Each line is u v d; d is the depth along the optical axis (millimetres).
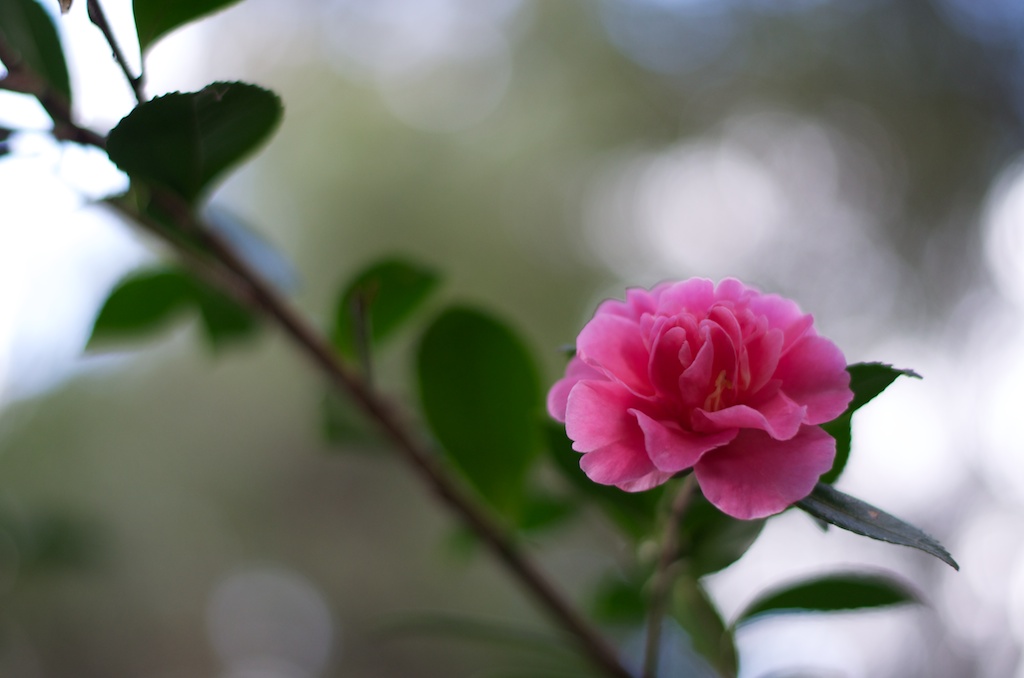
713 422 724
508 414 1284
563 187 5508
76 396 4629
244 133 995
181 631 4566
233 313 1529
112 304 1521
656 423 722
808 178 4805
